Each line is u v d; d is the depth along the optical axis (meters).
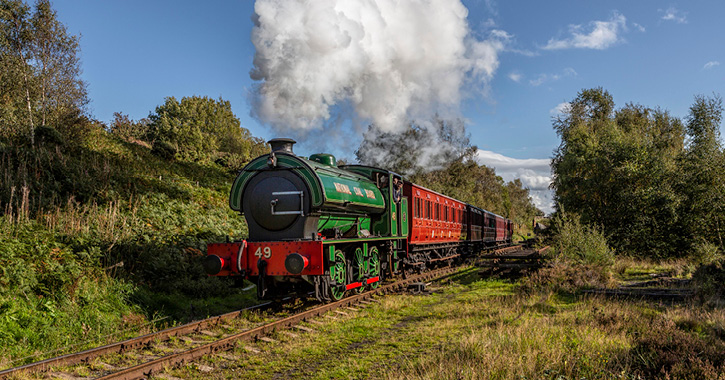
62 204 12.53
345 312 9.09
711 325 7.15
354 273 10.76
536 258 14.87
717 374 4.59
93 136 23.77
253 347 6.63
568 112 31.25
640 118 29.92
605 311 8.12
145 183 17.75
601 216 22.59
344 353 6.45
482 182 66.75
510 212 75.19
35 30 17.86
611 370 4.91
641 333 6.58
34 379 5.04
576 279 11.75
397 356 6.24
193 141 31.95
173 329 7.00
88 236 10.69
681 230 20.34
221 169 28.52
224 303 10.12
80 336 7.09
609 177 22.28
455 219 20.66
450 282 14.35
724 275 9.97
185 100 45.31
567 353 5.43
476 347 5.88
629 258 19.34
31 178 13.33
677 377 4.61
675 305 9.03
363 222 11.91
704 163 19.80
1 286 7.23
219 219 17.42
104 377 4.93
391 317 8.92
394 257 13.34
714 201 19.23
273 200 8.98
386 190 12.78
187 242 13.35
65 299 7.72
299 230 8.91
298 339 7.12
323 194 8.82
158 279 10.30
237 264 8.65
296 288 10.16
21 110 18.25
